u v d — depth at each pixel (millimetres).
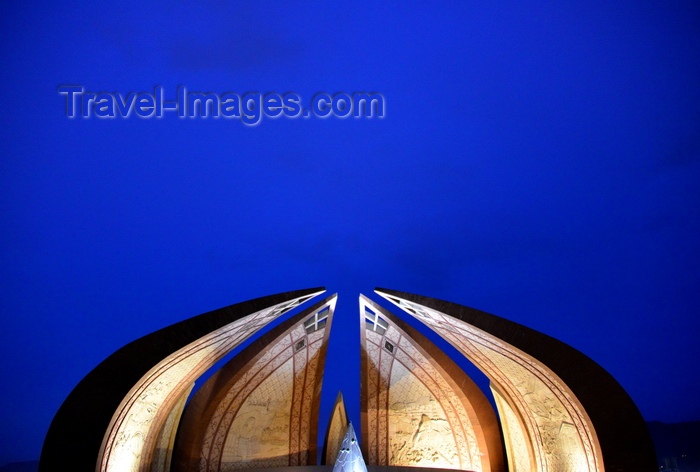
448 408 16672
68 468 10688
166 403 13930
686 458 31266
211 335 12484
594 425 11438
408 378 16797
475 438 16312
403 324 15688
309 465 16953
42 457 10664
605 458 11297
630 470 11180
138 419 12875
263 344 14922
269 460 17062
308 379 16969
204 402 14992
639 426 11305
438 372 16062
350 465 13727
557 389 12414
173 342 11695
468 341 13758
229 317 12336
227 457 16266
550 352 11734
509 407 15227
